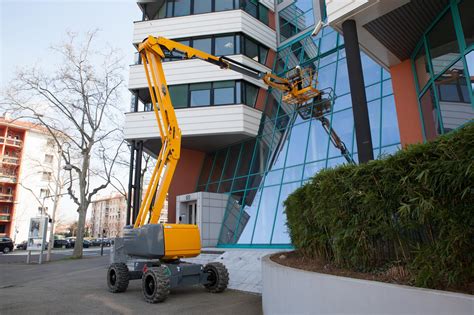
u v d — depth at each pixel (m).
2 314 6.60
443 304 2.77
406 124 10.05
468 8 7.18
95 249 38.16
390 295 3.21
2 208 45.88
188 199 16.80
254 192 15.87
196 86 17.59
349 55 8.30
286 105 17.22
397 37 9.30
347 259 4.65
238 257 11.59
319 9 18.09
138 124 17.39
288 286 4.78
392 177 3.79
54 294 8.83
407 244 3.82
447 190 3.18
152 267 8.20
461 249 3.11
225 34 18.00
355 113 7.85
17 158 47.06
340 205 4.53
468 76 7.12
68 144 25.02
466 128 3.12
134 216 17.06
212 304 7.32
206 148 19.61
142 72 18.00
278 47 19.86
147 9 19.91
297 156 14.93
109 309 6.98
